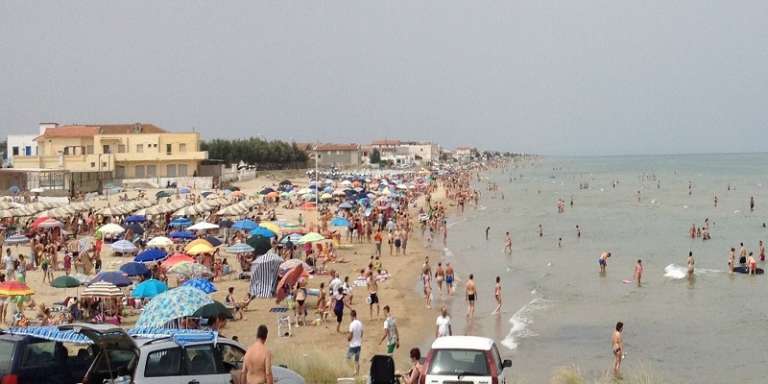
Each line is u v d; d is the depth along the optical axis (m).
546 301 38.53
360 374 20.25
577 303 37.94
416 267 49.72
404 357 25.72
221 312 21.12
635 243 63.84
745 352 27.58
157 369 11.62
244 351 13.12
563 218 88.38
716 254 56.34
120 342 11.77
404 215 76.75
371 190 104.75
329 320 31.06
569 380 22.33
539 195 131.88
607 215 91.00
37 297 32.38
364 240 63.53
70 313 25.78
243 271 40.53
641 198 119.19
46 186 90.81
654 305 37.19
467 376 13.27
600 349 28.30
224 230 52.97
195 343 12.24
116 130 122.75
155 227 56.53
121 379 11.36
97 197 85.38
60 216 52.69
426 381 13.38
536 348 28.50
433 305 37.25
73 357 12.30
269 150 162.62
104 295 25.00
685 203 107.19
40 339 11.95
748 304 36.91
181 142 108.31
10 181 91.75
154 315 16.69
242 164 142.25
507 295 40.56
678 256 55.56
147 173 106.12
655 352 27.84
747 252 56.41
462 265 51.97
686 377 24.33
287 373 13.73
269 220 59.62
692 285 43.03
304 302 30.48
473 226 80.31
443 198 120.56
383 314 33.25
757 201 108.06
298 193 89.44
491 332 31.33
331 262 49.50
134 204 62.38
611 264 52.03
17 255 44.03
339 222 57.84
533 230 75.31
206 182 105.19
